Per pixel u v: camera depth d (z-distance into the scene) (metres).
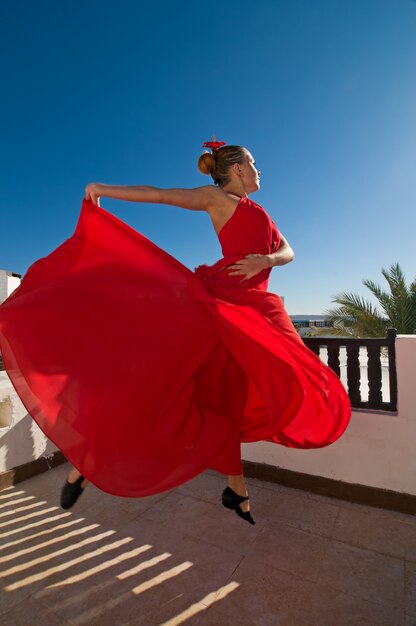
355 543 2.25
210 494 2.89
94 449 1.41
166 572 2.02
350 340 2.79
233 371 1.76
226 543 2.28
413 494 2.55
